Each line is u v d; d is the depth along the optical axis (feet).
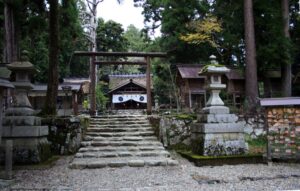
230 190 18.71
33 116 27.45
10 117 26.63
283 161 28.12
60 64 85.51
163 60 84.17
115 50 105.29
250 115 42.11
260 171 24.45
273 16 51.26
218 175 23.17
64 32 53.16
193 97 71.05
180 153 33.37
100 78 100.63
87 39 84.43
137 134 37.70
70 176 23.27
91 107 46.73
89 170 25.68
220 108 29.63
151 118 41.22
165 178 22.47
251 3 48.62
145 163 27.40
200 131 29.99
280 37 50.29
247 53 47.91
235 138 29.30
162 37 83.56
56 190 18.89
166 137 36.83
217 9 65.16
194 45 77.61
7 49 46.21
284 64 53.36
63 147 33.99
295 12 61.67
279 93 66.44
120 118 42.45
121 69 127.44
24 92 27.94
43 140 29.55
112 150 32.32
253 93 46.73
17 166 25.76
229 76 65.67
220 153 28.63
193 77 69.00
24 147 26.55
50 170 25.59
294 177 22.26
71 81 78.64
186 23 75.36
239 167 26.37
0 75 23.98
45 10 47.67
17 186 20.07
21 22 51.16
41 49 74.08
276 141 27.50
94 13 81.61
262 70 53.47
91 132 38.27
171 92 85.46
